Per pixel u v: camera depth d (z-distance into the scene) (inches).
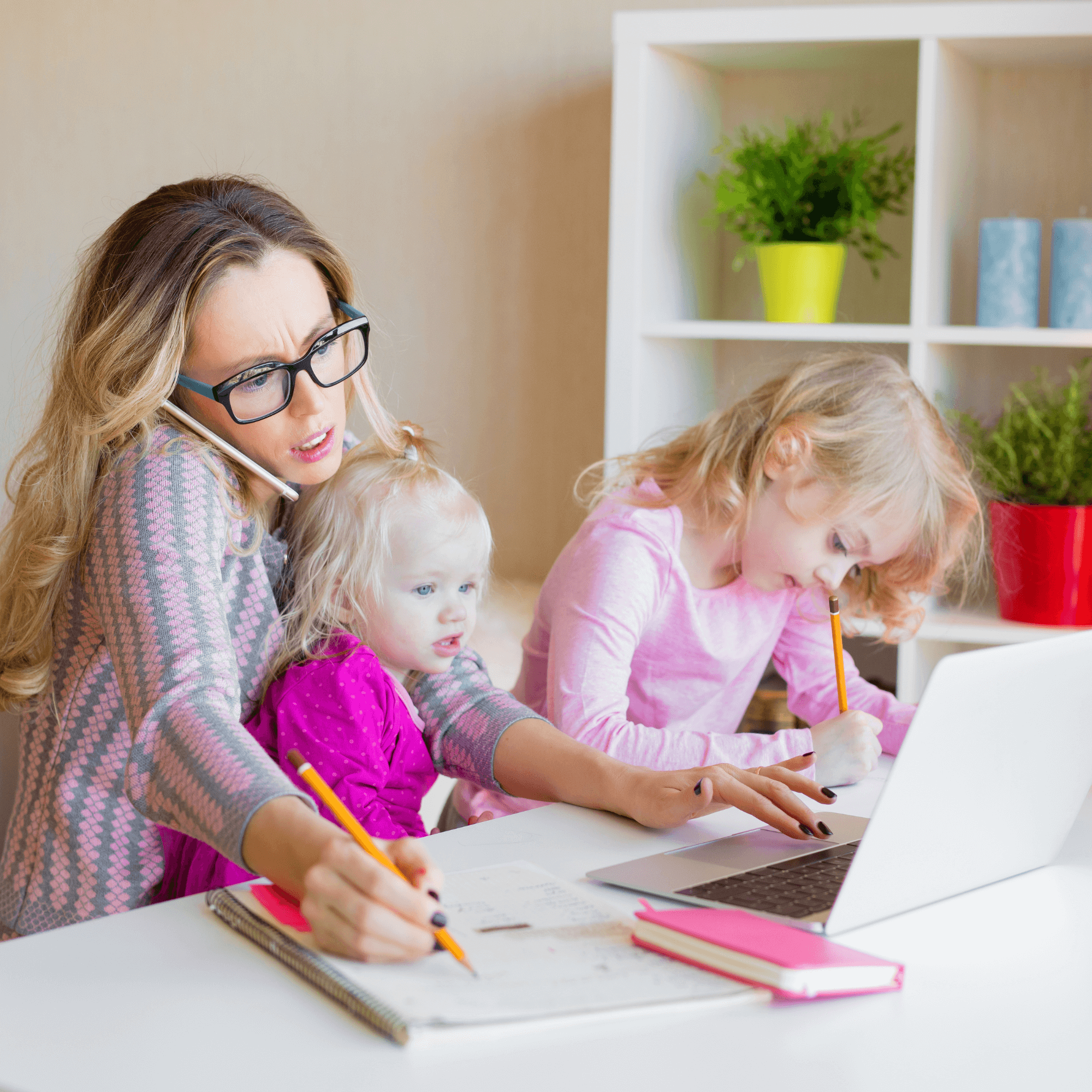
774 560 52.7
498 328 93.4
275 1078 23.0
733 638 55.2
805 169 75.8
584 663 49.6
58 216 102.1
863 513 50.7
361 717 42.0
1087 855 37.3
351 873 27.0
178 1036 24.7
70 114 101.0
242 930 29.8
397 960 27.0
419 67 93.0
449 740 45.4
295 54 95.8
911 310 73.8
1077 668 33.1
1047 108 80.5
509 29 90.6
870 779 45.0
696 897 31.6
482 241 93.1
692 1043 24.5
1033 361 82.0
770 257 76.1
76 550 39.6
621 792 38.9
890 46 73.8
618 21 74.4
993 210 82.3
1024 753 32.6
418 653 46.1
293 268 41.0
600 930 29.4
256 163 97.7
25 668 41.2
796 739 44.4
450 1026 24.3
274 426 40.6
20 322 103.0
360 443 51.0
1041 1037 25.2
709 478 53.9
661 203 78.1
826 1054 24.3
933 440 52.8
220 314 39.4
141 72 99.2
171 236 39.9
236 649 42.6
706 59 79.9
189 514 37.7
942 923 31.3
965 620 72.3
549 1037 24.6
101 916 40.5
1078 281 72.6
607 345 81.7
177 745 31.7
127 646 34.6
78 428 39.3
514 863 34.1
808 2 83.0
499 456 94.6
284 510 48.3
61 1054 24.0
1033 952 29.6
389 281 95.7
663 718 56.3
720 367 89.4
